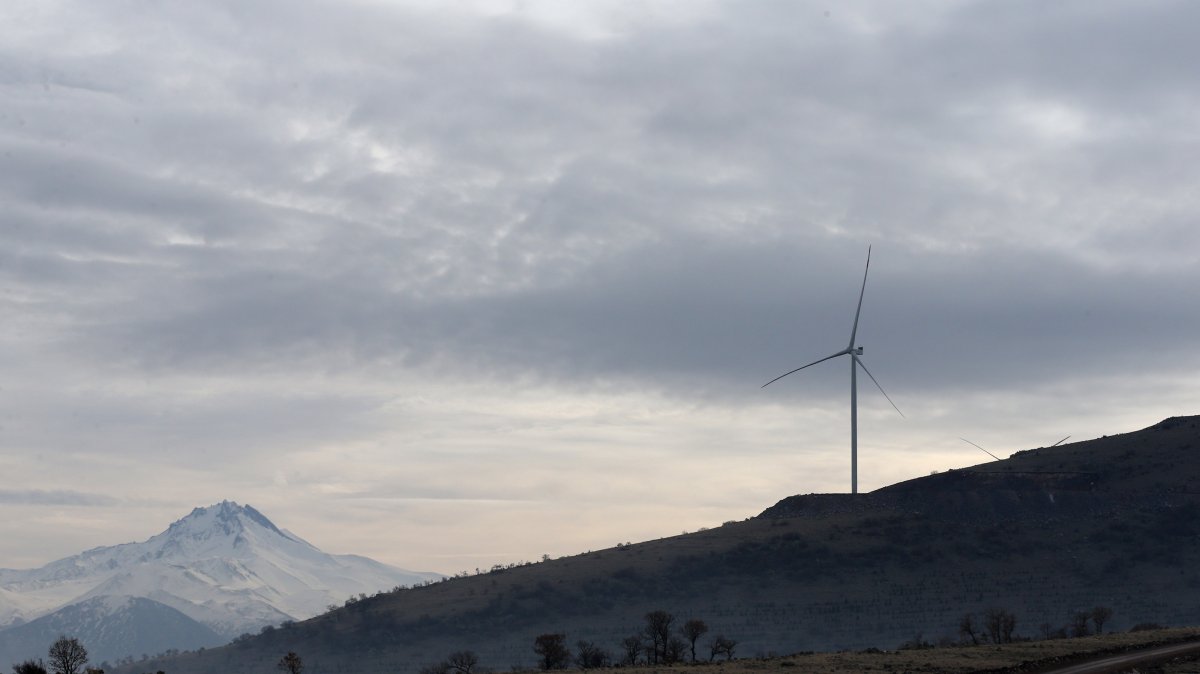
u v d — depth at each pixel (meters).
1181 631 139.12
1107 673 95.69
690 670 105.00
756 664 110.56
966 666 104.06
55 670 100.25
